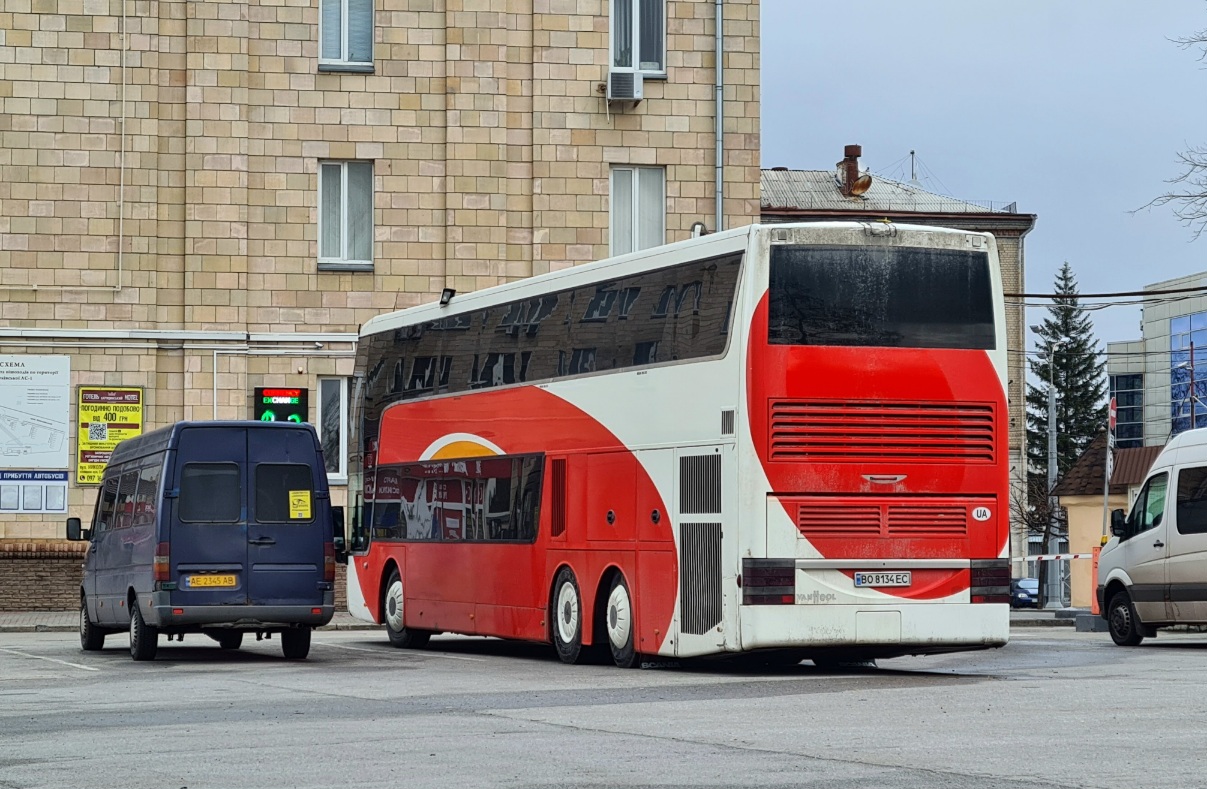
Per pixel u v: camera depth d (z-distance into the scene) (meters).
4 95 32.72
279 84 33.50
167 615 20.66
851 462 17.44
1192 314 90.19
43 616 31.58
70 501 32.50
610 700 14.62
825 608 17.28
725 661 20.61
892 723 12.26
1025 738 11.17
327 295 33.44
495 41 33.94
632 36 34.38
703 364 18.02
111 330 32.66
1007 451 17.98
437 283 33.72
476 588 22.83
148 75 33.06
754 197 34.38
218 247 33.03
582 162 34.00
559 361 21.00
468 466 23.20
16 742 11.71
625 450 19.36
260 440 21.36
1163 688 15.33
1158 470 25.16
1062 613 39.00
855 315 17.58
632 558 19.17
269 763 10.30
